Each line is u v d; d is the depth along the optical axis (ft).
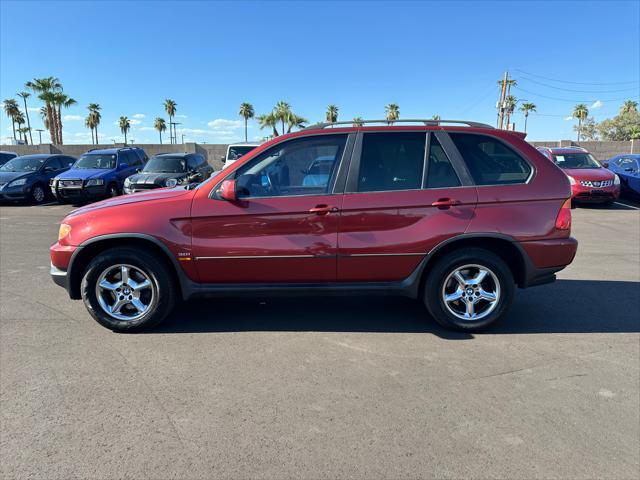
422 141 13.79
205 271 13.55
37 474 7.82
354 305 16.75
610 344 13.32
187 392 10.54
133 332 14.01
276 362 12.09
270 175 13.62
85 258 14.02
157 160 47.44
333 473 7.91
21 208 46.16
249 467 8.05
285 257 13.42
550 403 10.14
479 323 13.94
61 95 124.47
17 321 14.92
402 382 11.05
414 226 13.41
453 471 7.97
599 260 23.90
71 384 10.86
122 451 8.45
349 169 13.53
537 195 13.61
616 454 8.43
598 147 86.53
